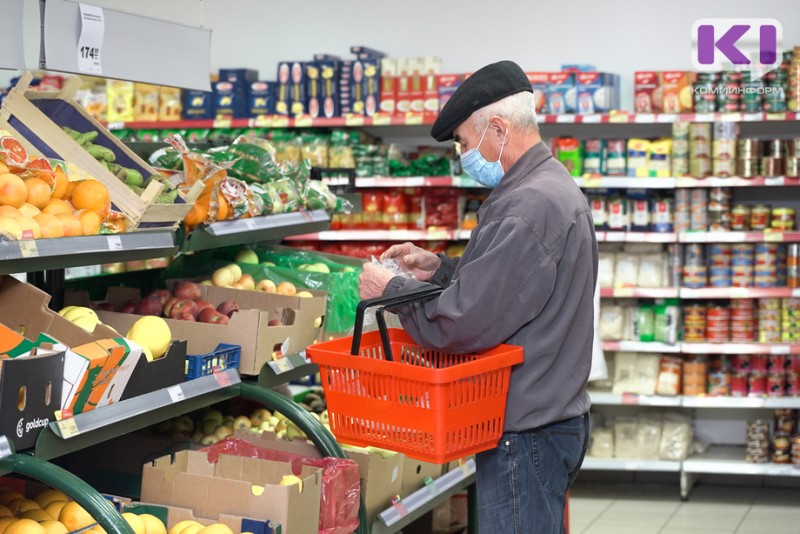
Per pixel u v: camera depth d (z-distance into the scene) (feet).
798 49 17.92
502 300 7.48
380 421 7.51
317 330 11.09
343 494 8.98
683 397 18.65
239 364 9.77
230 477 8.97
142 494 8.50
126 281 11.92
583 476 20.43
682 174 18.47
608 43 19.97
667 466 18.57
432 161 19.26
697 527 16.81
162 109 19.97
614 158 18.72
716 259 18.63
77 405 7.43
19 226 7.25
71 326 7.93
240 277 11.50
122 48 8.98
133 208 8.59
